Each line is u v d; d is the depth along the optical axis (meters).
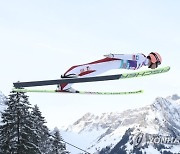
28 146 34.66
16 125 34.91
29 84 12.46
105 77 12.87
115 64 12.96
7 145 34.41
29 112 35.84
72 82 12.59
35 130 36.19
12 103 35.03
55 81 12.55
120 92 14.35
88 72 12.80
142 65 13.27
